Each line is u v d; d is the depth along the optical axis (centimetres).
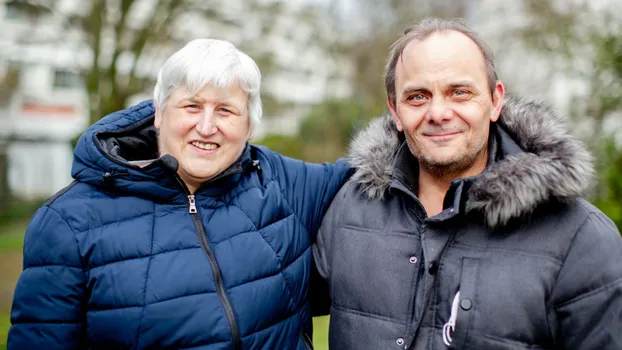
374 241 188
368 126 212
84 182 184
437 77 175
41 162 2048
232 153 189
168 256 176
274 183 208
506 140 181
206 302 174
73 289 172
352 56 1428
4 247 1133
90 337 174
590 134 937
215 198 191
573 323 160
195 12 1059
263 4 1226
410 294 177
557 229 166
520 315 161
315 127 1474
